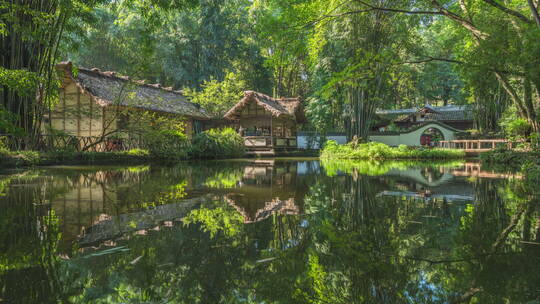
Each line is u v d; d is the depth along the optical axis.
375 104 18.00
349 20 14.62
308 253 1.53
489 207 2.84
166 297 1.04
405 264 1.38
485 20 8.32
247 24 32.81
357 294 1.08
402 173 7.14
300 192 3.88
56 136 12.00
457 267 1.35
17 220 2.25
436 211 2.66
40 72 10.59
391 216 2.44
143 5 11.85
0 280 1.18
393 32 14.68
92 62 32.84
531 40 6.93
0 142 9.35
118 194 3.63
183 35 31.55
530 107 11.87
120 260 1.42
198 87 32.84
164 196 3.50
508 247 1.63
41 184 4.69
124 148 15.38
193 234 1.87
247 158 18.06
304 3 10.27
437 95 45.19
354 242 1.72
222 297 1.04
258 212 2.59
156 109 17.47
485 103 21.86
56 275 1.23
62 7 9.95
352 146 17.69
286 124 24.94
